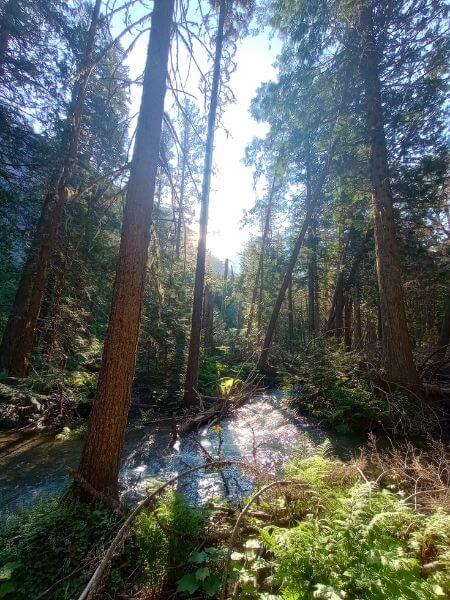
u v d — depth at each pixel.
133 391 11.31
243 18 7.74
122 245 4.23
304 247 20.91
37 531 3.19
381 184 9.02
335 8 8.53
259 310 25.14
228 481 5.24
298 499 3.50
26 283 10.73
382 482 4.26
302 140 10.99
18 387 8.70
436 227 14.83
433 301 22.14
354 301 22.95
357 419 7.91
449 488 3.32
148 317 11.92
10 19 9.33
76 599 2.65
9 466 6.22
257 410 10.19
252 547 2.91
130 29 4.57
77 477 3.71
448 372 10.40
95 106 9.87
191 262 17.91
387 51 9.30
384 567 2.17
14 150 10.12
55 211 9.53
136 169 4.31
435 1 8.16
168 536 3.10
